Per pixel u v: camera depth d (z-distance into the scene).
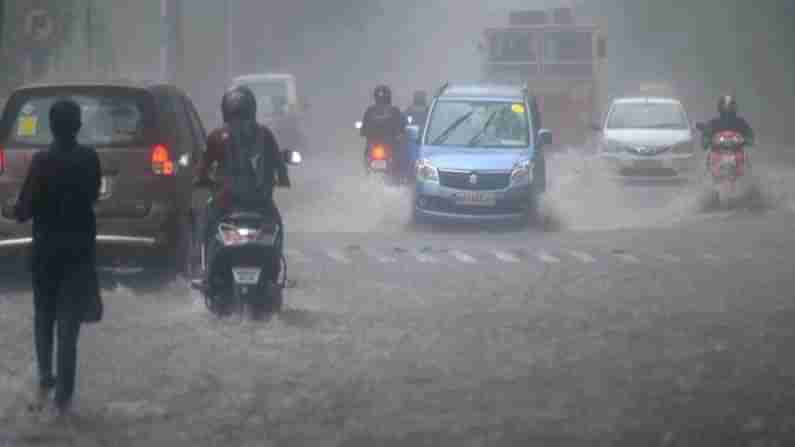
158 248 34.03
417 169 52.28
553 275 37.47
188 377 23.53
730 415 20.45
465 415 20.62
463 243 46.09
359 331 28.14
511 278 36.78
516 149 53.12
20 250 34.22
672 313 30.52
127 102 34.50
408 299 32.81
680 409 20.88
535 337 27.48
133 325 28.98
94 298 21.48
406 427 19.86
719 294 33.56
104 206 33.91
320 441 19.12
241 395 22.05
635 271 38.25
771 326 28.72
